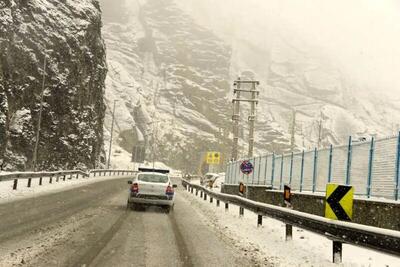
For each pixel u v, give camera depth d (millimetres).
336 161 21469
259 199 33125
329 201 10711
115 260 8961
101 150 80938
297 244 12852
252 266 9352
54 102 55906
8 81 47062
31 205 18141
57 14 60312
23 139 48375
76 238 11109
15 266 7992
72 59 60719
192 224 15805
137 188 18953
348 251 13211
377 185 17016
